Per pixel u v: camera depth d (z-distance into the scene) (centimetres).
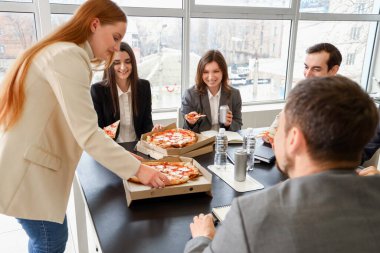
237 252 55
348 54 415
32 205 122
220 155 154
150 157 168
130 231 101
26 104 116
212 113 245
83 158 164
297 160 63
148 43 328
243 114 351
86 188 132
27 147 117
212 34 348
